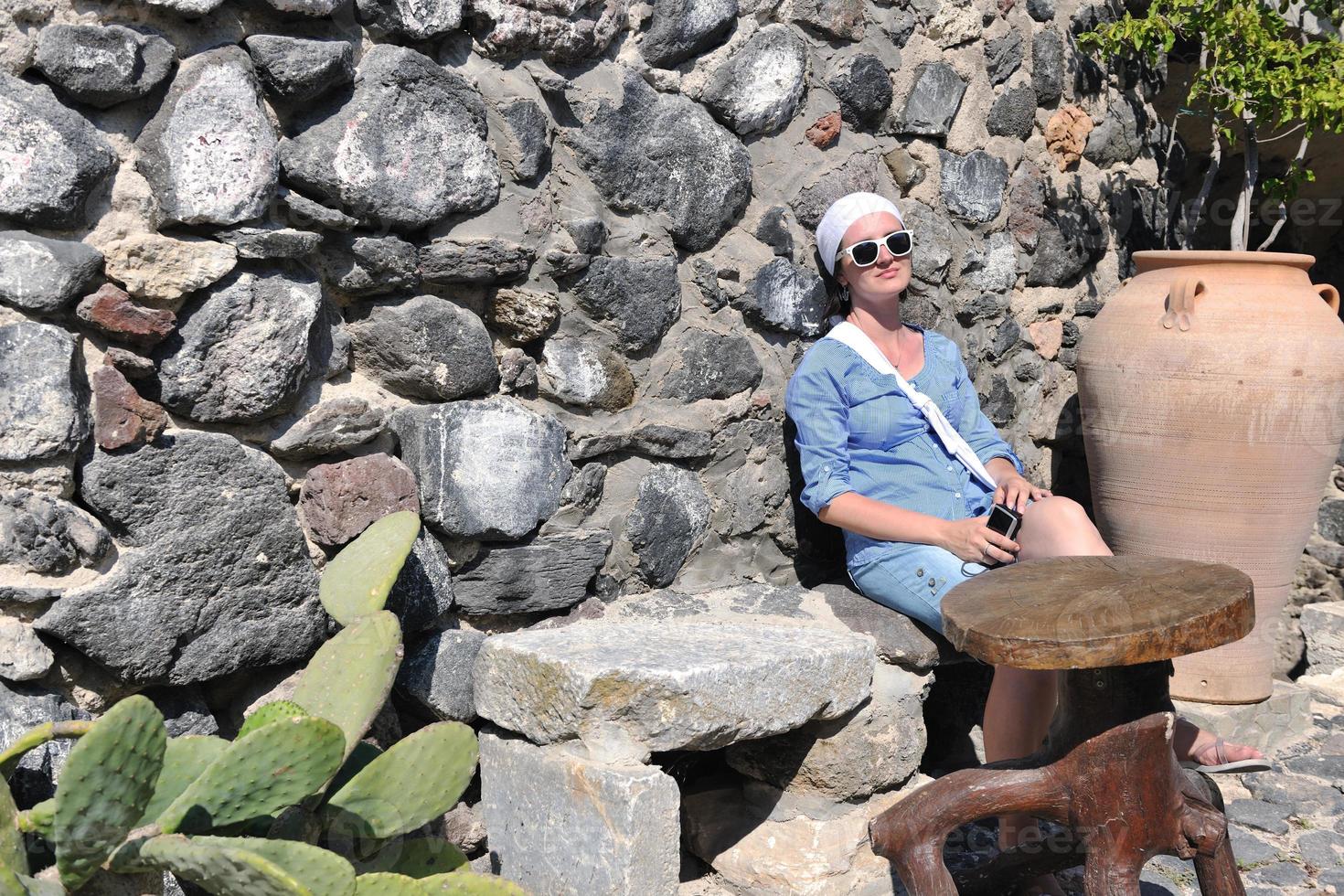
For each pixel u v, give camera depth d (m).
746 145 3.19
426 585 2.57
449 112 2.54
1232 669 3.53
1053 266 4.04
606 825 2.31
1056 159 4.05
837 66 3.33
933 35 3.57
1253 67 3.69
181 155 2.19
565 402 2.82
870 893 2.69
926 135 3.57
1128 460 3.46
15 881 1.72
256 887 1.73
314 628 2.42
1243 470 3.30
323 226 2.40
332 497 2.40
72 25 2.06
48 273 2.04
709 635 2.69
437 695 2.57
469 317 2.62
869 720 2.72
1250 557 3.41
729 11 3.03
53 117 2.04
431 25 2.51
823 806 2.72
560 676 2.38
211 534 2.26
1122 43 4.07
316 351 2.45
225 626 2.29
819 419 3.07
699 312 3.11
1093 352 3.54
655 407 3.01
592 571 2.86
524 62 2.70
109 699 2.21
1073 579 2.27
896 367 3.26
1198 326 3.29
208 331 2.25
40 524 2.04
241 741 1.86
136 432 2.16
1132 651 1.94
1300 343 3.25
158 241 2.18
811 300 3.34
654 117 2.93
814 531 3.42
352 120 2.40
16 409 2.02
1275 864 2.88
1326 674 4.16
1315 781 3.39
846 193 3.37
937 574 2.88
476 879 2.04
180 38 2.21
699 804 2.87
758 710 2.47
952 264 3.67
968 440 3.31
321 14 2.33
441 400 2.61
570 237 2.78
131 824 1.82
